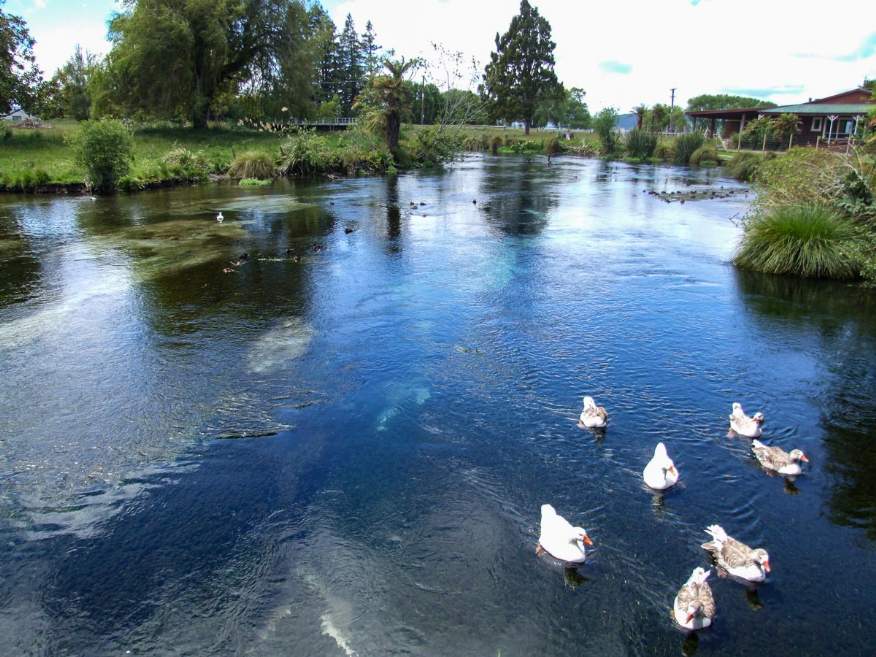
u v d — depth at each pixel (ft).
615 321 39.68
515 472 23.59
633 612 17.28
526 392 29.84
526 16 279.90
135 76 157.28
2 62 141.08
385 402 28.76
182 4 159.43
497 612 17.34
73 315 40.37
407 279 49.26
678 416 27.73
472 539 20.13
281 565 19.12
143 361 33.14
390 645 16.33
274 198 96.02
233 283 47.67
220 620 17.19
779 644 16.22
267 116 186.70
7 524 20.90
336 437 25.91
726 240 65.72
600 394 29.71
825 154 57.77
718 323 39.37
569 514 21.27
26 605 17.76
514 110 289.12
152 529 20.68
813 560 19.15
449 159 177.99
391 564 19.11
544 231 71.26
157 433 26.16
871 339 36.78
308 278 49.21
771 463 23.65
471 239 66.03
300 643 16.42
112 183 99.60
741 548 18.38
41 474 23.48
